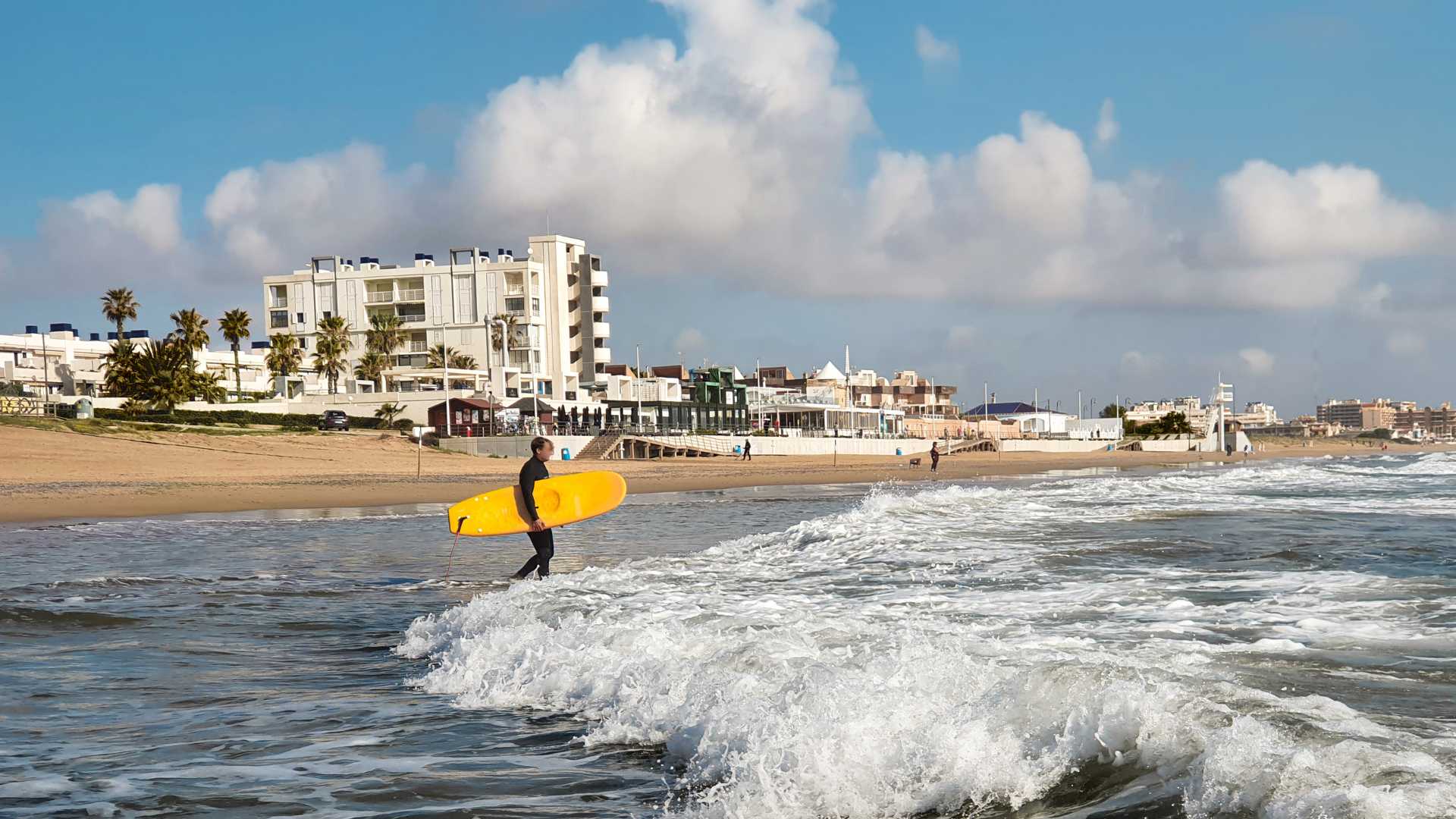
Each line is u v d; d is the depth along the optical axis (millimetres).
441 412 84500
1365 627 8062
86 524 28359
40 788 5402
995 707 5109
